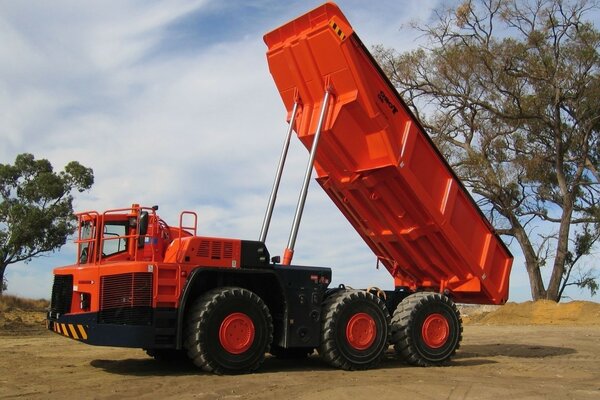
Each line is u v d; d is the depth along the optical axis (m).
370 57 10.09
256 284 9.59
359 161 10.70
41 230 30.56
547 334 19.34
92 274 8.80
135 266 8.47
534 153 32.69
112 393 7.26
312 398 7.07
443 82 33.03
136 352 12.10
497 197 32.75
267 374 8.92
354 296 9.91
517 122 32.16
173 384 7.93
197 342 8.49
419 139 10.84
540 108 31.47
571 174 33.97
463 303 12.91
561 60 30.59
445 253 11.67
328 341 9.59
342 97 10.16
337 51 9.86
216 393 7.30
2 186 31.09
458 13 31.28
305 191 9.84
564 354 13.12
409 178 10.62
